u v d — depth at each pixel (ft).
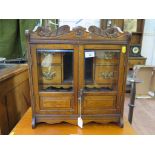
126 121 3.65
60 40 2.93
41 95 3.19
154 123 6.97
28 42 2.90
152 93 9.96
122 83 3.18
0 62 5.37
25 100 5.05
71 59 3.19
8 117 3.95
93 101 3.25
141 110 8.14
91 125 3.42
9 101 3.99
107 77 3.29
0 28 5.83
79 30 2.91
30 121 3.52
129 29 10.28
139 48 10.41
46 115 3.29
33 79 3.10
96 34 2.94
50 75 3.25
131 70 9.84
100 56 3.18
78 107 3.26
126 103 8.46
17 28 6.09
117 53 3.14
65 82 3.30
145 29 10.84
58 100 3.22
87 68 3.25
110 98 3.25
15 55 6.33
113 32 2.97
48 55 3.15
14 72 4.13
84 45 2.97
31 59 2.99
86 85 3.30
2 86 3.62
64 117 3.31
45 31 2.90
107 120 3.36
